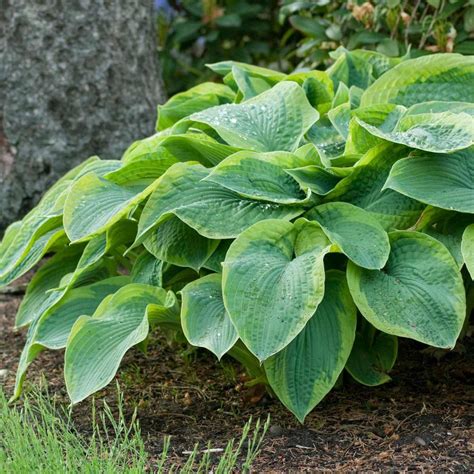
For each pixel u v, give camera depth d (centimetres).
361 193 338
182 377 388
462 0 477
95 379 311
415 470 286
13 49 555
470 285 354
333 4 560
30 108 560
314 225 319
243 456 303
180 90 784
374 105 350
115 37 566
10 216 573
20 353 432
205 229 319
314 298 292
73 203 344
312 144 342
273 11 779
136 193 360
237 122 363
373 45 524
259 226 314
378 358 343
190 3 773
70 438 287
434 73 368
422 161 317
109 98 568
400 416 331
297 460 298
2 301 520
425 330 294
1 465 256
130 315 334
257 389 356
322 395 307
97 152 571
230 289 298
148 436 325
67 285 352
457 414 329
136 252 395
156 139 377
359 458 298
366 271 313
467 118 313
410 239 317
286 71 782
